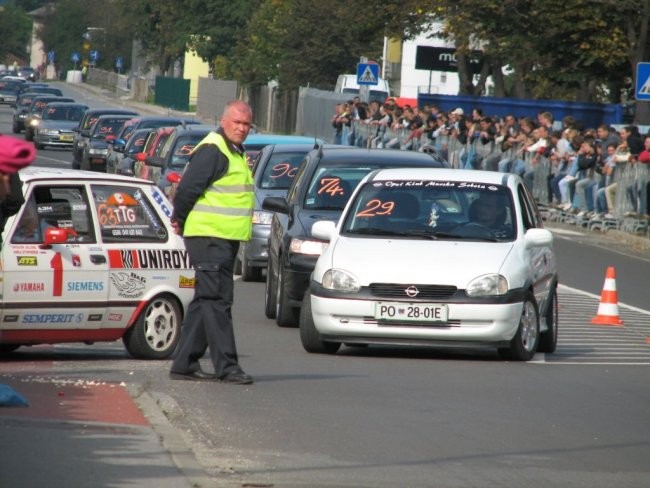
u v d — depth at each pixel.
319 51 191.12
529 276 35.34
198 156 28.38
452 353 37.06
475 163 94.94
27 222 32.72
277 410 26.52
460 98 135.50
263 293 51.56
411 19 131.75
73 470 20.00
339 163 44.88
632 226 77.81
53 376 29.94
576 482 21.61
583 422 26.97
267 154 56.62
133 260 34.09
